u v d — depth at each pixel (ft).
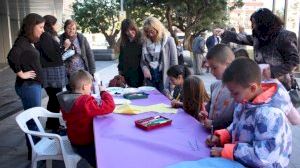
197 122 8.09
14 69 11.33
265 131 4.88
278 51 9.51
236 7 60.29
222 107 7.29
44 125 15.84
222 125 7.23
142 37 13.96
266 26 9.47
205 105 8.80
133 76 14.53
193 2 54.19
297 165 11.65
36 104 11.78
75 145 9.15
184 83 9.19
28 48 11.46
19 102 22.09
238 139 5.60
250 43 11.08
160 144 6.49
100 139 6.93
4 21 52.21
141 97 11.20
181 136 7.00
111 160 5.78
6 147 13.62
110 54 54.08
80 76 9.25
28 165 11.87
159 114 8.96
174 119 8.39
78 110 8.79
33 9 52.29
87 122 8.80
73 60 15.46
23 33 11.55
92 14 59.57
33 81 11.65
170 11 56.13
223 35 11.55
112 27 61.11
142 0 56.08
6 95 24.70
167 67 13.65
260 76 5.05
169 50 13.70
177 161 5.69
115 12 59.72
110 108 8.88
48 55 14.26
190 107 8.99
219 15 56.03
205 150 6.15
